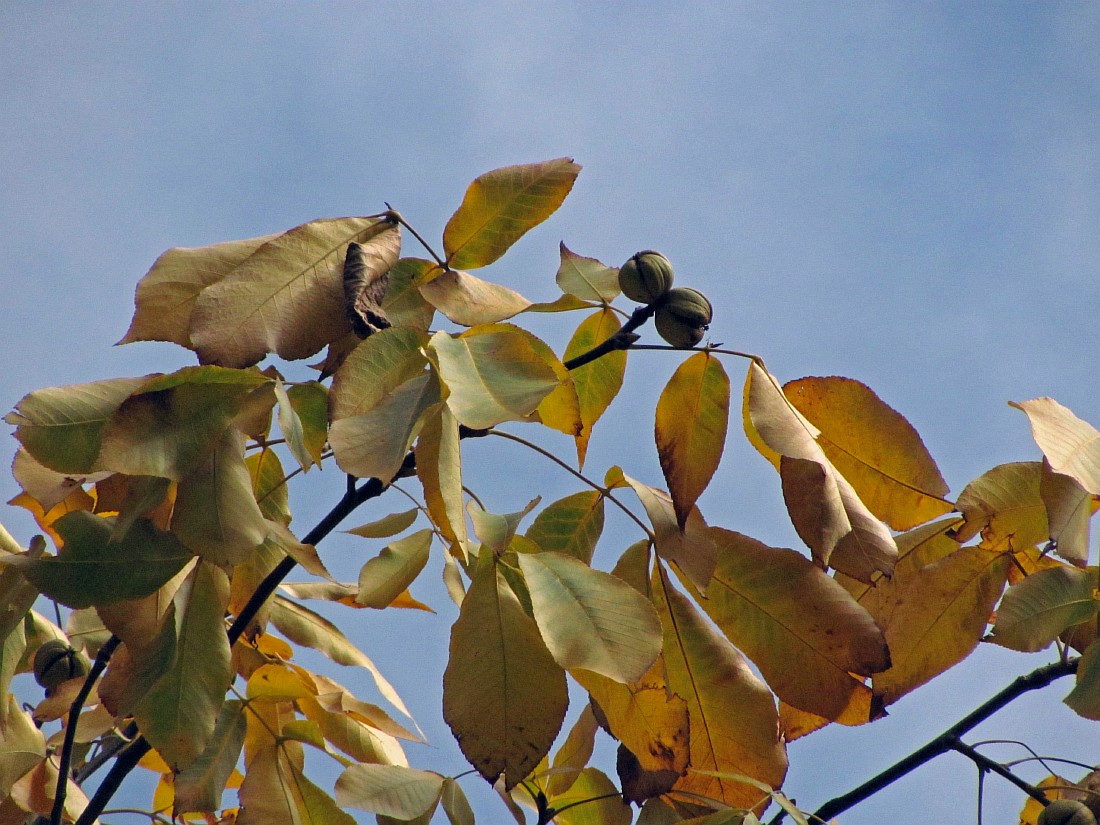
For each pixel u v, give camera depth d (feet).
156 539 6.52
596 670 6.42
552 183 6.94
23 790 6.97
